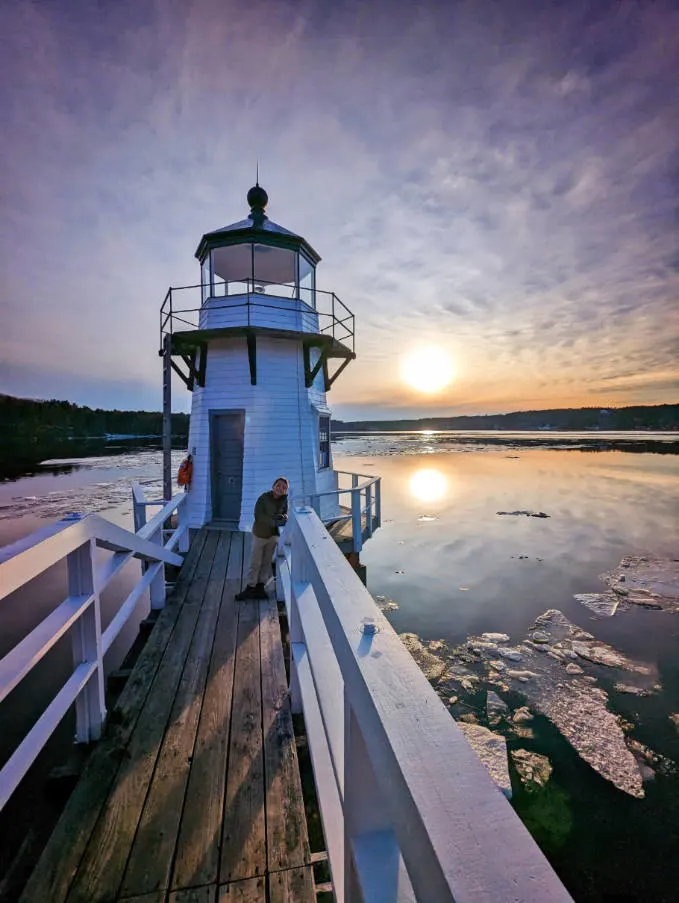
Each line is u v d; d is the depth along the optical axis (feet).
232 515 35.12
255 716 10.65
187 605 17.66
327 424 43.21
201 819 7.79
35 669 23.07
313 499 33.96
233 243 35.58
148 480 109.29
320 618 8.09
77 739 9.84
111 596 36.11
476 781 2.36
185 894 6.55
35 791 12.57
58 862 6.99
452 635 33.99
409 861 2.34
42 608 34.63
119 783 8.57
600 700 24.85
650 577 47.67
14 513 68.54
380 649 3.72
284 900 6.48
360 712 3.44
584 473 153.17
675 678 27.37
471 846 1.96
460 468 169.27
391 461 199.62
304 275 41.98
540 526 73.00
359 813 3.94
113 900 6.46
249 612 16.94
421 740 2.66
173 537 22.25
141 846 7.27
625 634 34.06
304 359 36.76
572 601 40.93
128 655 16.57
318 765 6.97
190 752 9.43
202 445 35.32
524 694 25.46
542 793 18.11
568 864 15.21
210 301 35.83
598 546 60.90
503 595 42.63
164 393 33.37
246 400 34.50
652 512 84.99
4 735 17.39
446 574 49.16
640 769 19.44
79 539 8.89
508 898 1.73
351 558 32.63
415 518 79.46
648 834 16.20
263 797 8.27
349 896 4.00
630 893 14.30
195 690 11.75
